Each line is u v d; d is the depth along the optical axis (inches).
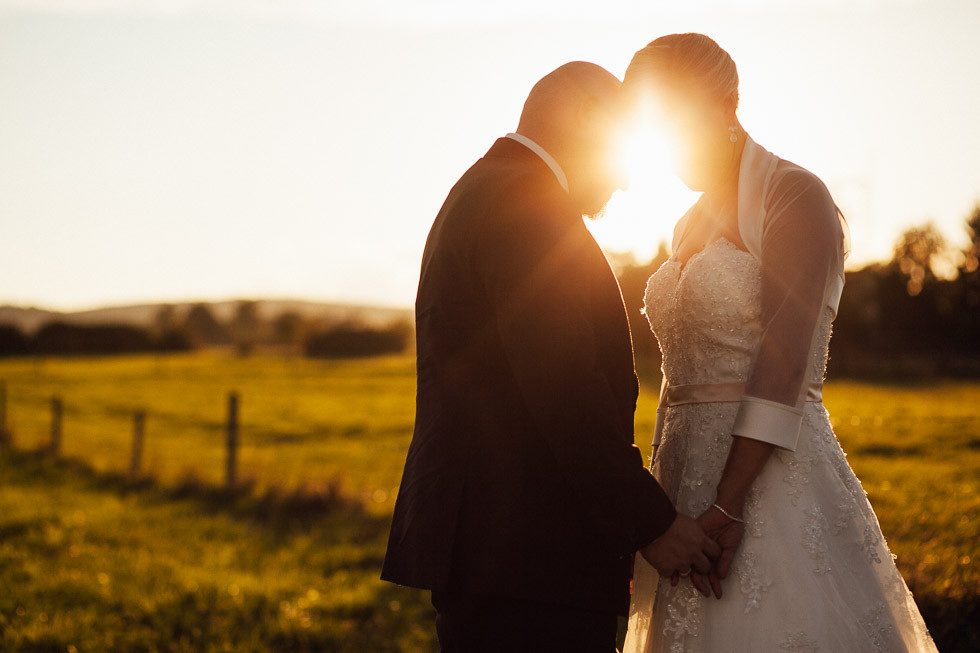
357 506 389.4
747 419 87.7
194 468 503.5
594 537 86.7
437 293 89.4
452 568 85.5
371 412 1082.1
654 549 84.5
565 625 85.4
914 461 346.3
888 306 1534.2
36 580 250.1
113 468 585.0
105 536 335.9
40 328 3740.2
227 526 366.3
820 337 90.7
